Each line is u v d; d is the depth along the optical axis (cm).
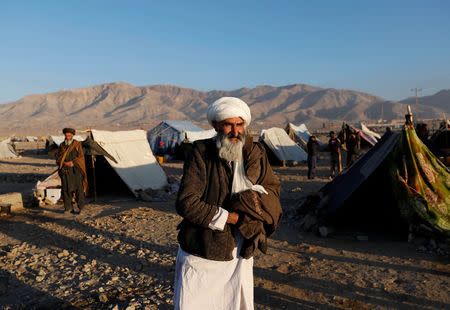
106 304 379
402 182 582
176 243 595
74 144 848
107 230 684
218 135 206
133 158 1145
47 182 1016
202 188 199
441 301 374
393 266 478
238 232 211
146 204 968
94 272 472
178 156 2402
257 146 217
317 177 1409
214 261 205
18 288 429
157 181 1155
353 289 411
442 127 1697
